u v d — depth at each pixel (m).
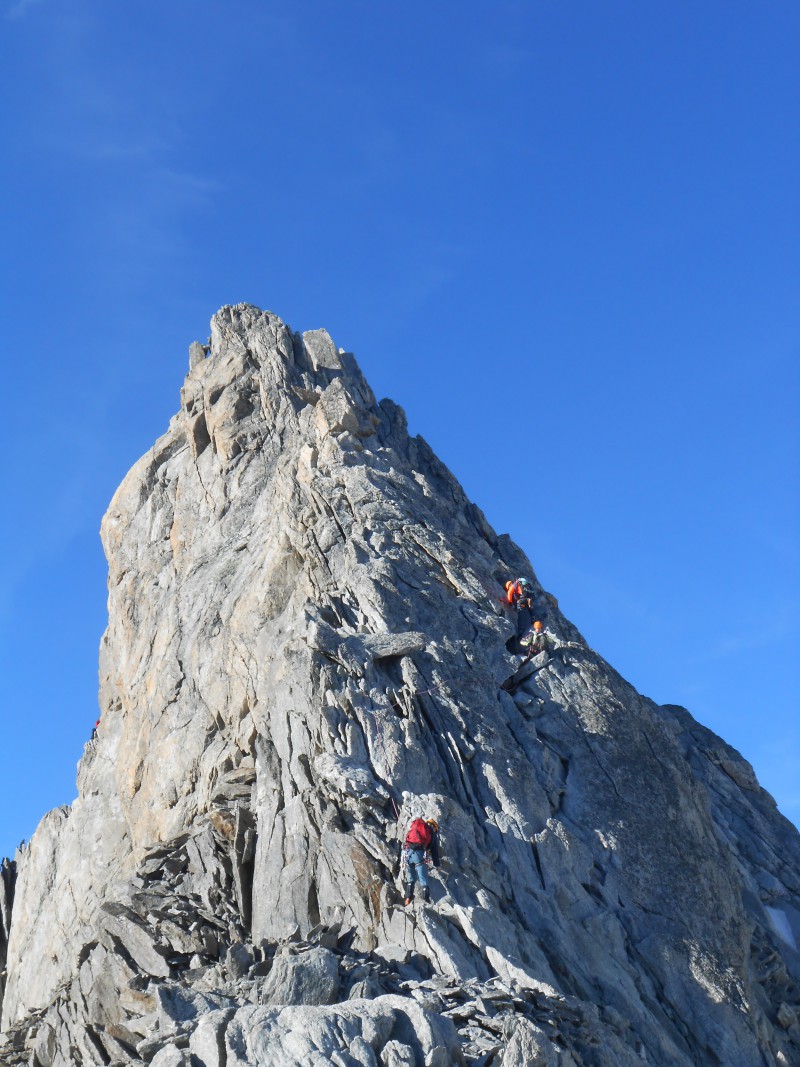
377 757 29.52
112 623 48.03
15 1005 42.78
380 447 42.81
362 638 32.56
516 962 24.55
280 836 29.23
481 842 28.16
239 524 43.38
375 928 26.11
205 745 36.34
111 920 30.75
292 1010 20.98
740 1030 27.38
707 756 41.41
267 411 46.50
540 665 33.97
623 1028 25.03
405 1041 20.62
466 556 37.91
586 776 31.25
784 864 36.78
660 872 29.75
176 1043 21.19
